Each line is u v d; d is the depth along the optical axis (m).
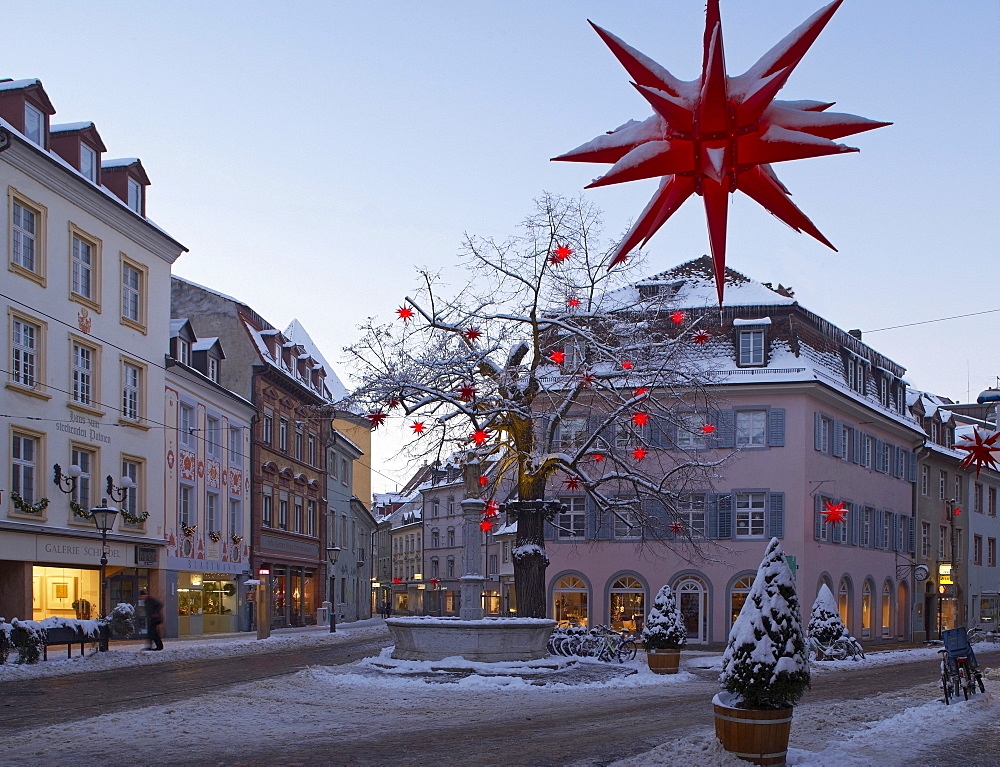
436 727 13.62
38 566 29.06
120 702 16.06
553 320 25.14
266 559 45.69
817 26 3.92
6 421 27.03
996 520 59.78
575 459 25.03
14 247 27.83
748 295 39.50
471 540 23.11
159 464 35.12
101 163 34.09
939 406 53.91
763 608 9.76
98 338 31.55
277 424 47.97
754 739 9.53
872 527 43.22
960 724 13.37
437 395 24.41
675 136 4.12
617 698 17.69
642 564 37.53
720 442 37.62
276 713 14.85
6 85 28.81
